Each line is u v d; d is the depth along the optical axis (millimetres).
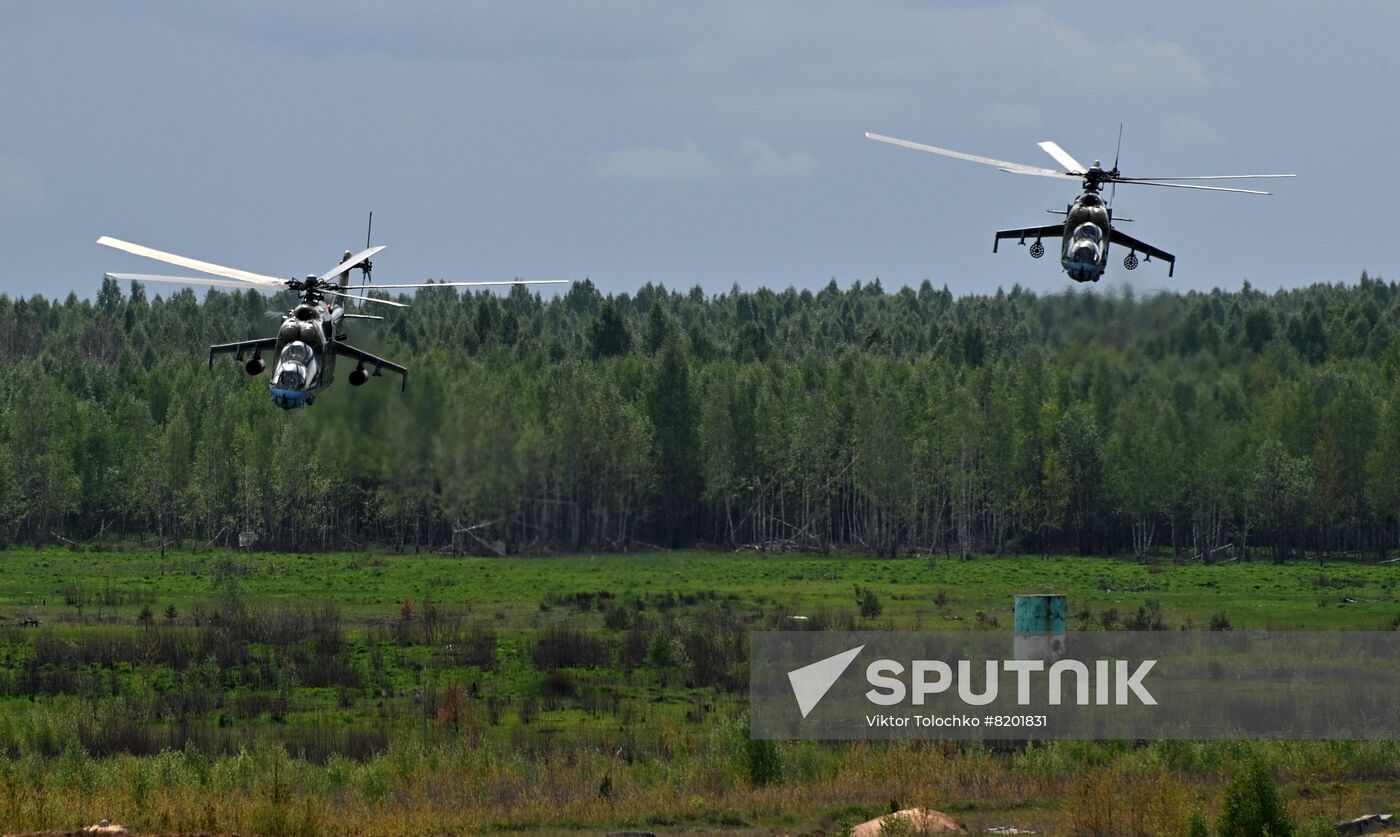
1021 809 98375
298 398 106625
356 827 92812
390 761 115125
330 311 111500
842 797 101875
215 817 92438
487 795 104938
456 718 140625
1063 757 111188
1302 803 100500
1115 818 91625
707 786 106938
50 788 99625
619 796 104125
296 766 112750
